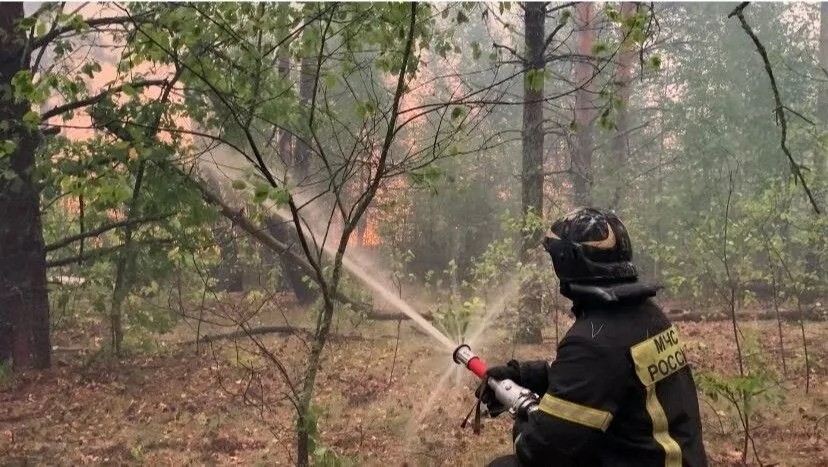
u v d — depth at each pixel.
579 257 2.52
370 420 7.03
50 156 8.71
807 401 7.38
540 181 10.98
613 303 2.46
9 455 6.27
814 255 10.52
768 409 6.96
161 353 10.25
